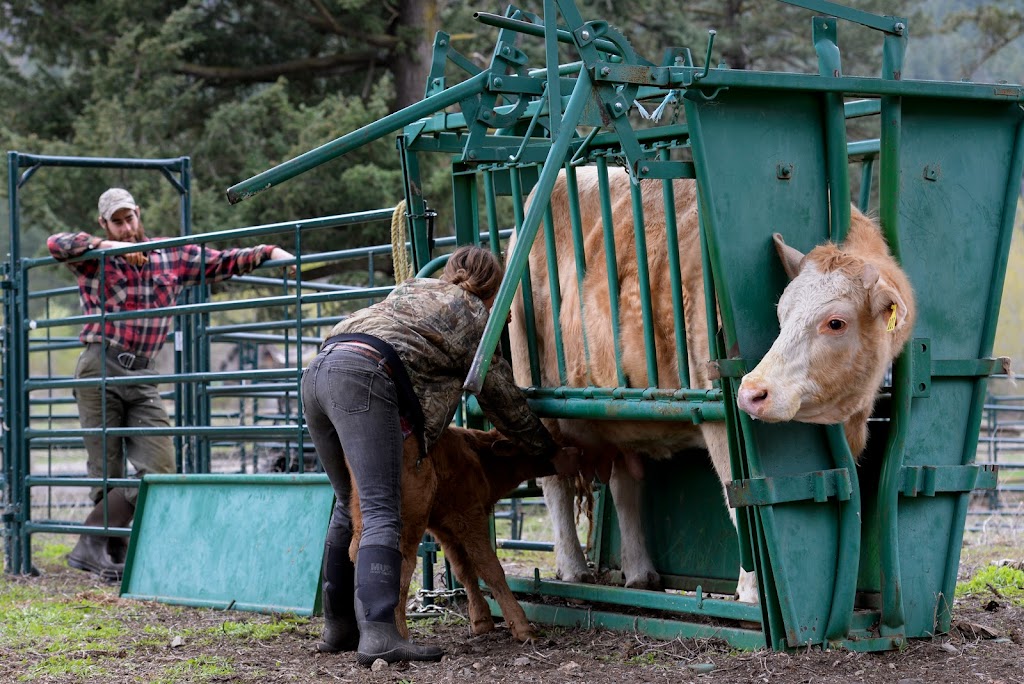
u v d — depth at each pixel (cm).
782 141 393
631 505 535
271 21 1698
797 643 394
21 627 525
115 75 1565
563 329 507
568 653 427
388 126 443
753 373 367
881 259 392
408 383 414
